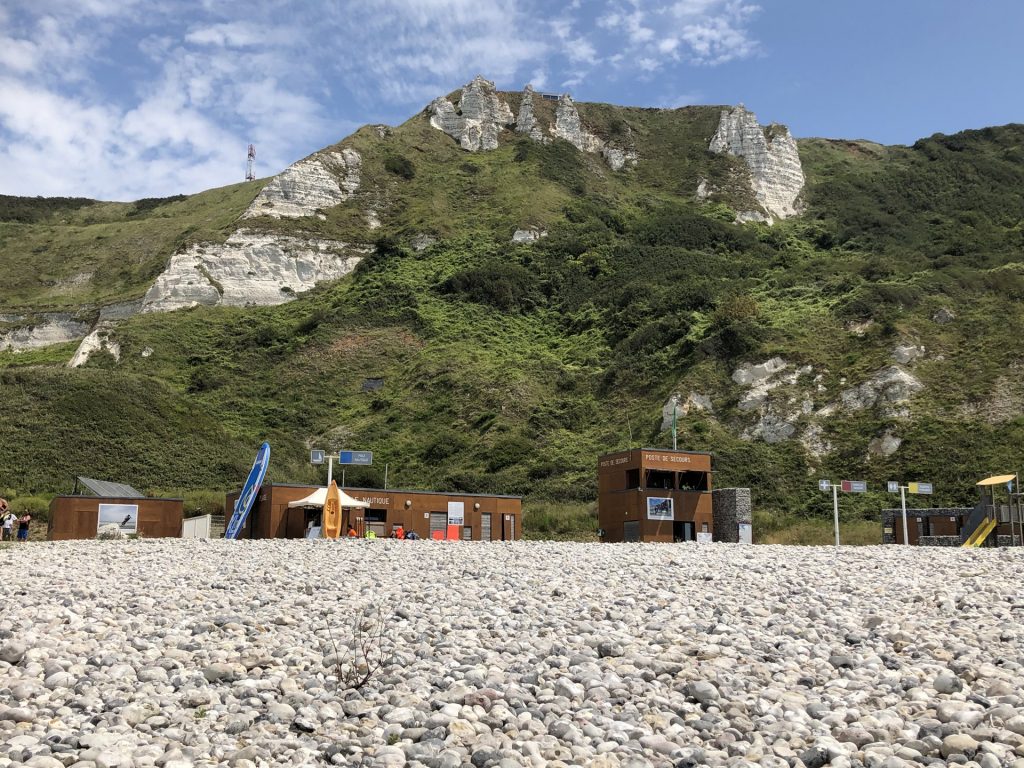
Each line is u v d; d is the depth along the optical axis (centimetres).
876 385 6216
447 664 949
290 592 1456
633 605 1312
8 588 1425
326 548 2364
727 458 5878
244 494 3497
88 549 2377
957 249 9531
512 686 846
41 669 893
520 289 9512
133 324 8925
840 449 5859
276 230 10831
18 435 6009
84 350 8444
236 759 643
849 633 1088
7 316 10650
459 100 14825
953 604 1286
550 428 6775
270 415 7544
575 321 8788
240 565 1888
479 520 4038
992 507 3466
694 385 6631
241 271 10331
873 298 7200
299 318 9456
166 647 1023
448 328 8781
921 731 700
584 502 5525
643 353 7562
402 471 6531
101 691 825
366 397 7869
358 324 9006
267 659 955
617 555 2142
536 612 1253
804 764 643
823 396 6366
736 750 671
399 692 835
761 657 976
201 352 8700
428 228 10906
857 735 692
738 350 6925
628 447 6212
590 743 697
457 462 6462
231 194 14838
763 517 4931
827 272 8819
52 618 1154
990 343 6425
